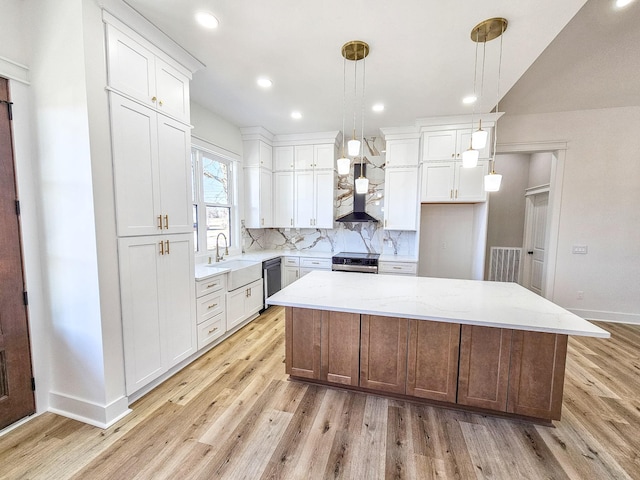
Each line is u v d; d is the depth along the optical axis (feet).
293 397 7.00
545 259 13.17
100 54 5.61
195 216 11.48
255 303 12.42
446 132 12.17
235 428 5.92
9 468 4.90
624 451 5.40
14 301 5.78
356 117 12.19
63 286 5.97
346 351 6.98
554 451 5.40
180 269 7.88
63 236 5.85
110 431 5.77
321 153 14.80
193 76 8.73
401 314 5.82
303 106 11.03
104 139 5.74
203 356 9.09
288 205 15.47
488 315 5.69
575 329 4.95
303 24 6.30
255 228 15.49
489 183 6.63
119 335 6.18
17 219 5.76
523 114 12.51
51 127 5.70
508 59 7.56
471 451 5.39
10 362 5.76
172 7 5.83
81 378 6.04
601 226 12.26
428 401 6.77
